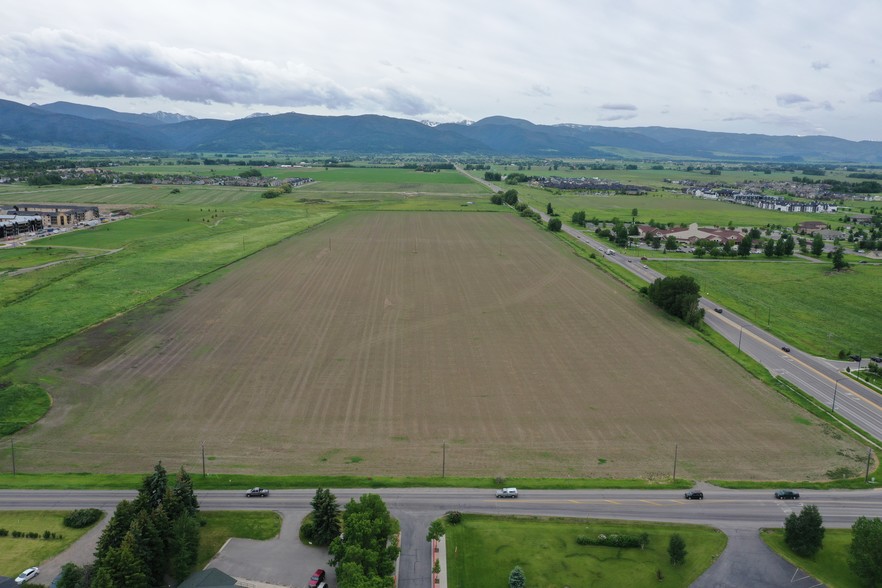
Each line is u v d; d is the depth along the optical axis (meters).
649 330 145.00
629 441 95.44
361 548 63.91
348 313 152.88
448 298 167.62
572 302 166.12
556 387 113.69
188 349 127.56
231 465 86.81
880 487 84.00
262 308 155.00
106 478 82.69
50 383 110.56
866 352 136.62
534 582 65.31
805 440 96.44
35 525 73.00
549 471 87.00
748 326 151.88
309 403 105.88
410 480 83.44
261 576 65.75
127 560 61.00
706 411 105.25
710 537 72.88
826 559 70.06
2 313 146.25
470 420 101.25
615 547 71.06
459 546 70.69
